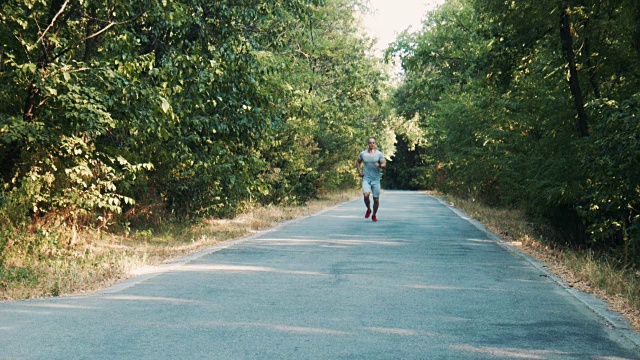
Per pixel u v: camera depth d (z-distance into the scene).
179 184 15.95
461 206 29.06
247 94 13.56
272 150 24.92
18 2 10.58
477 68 16.75
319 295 7.50
